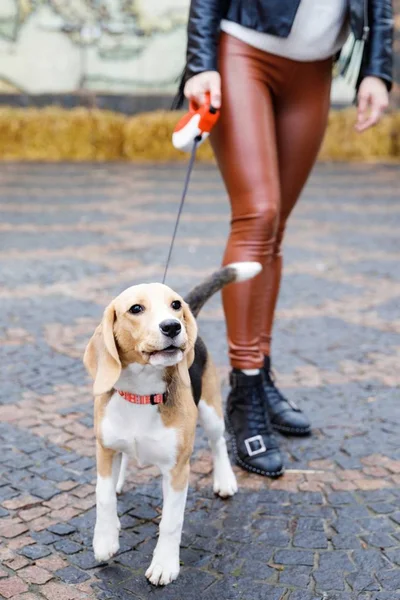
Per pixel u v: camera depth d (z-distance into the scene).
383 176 11.84
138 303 2.13
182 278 5.78
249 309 2.97
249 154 2.86
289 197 3.20
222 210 8.67
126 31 14.59
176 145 2.83
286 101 3.04
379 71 2.98
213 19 2.87
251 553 2.45
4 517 2.62
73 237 7.15
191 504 2.74
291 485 2.88
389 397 3.73
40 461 3.03
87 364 2.20
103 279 5.74
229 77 2.89
